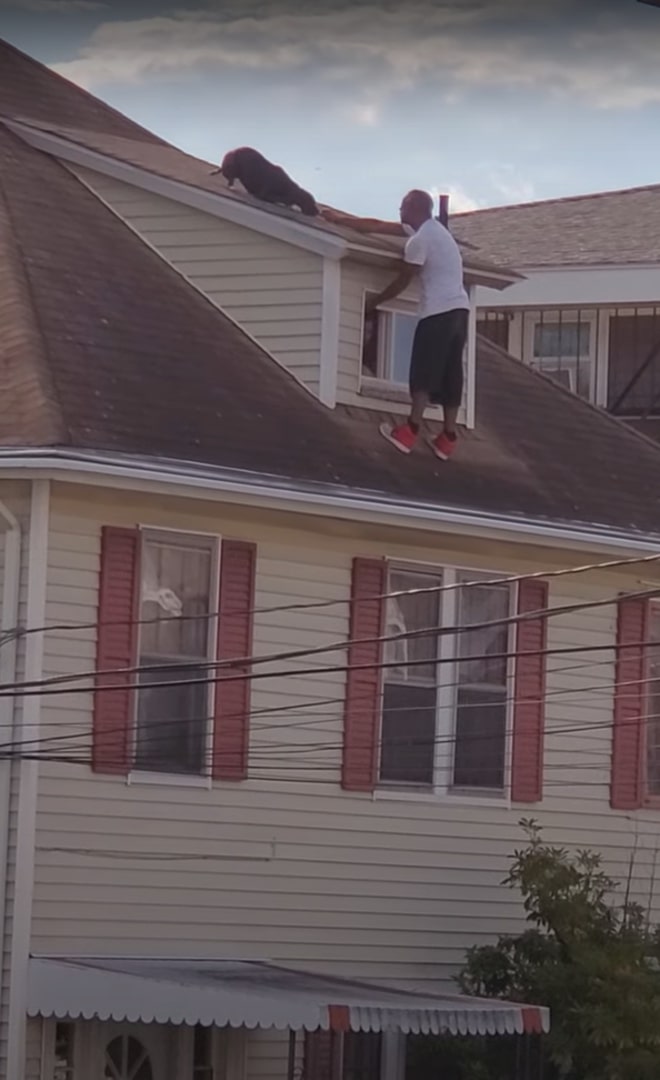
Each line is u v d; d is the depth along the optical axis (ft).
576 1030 68.18
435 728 74.43
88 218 77.46
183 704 68.54
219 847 68.85
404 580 73.92
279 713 70.38
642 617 79.97
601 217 113.19
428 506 71.87
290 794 70.59
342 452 72.69
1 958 64.28
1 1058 64.03
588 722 78.48
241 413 71.46
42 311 70.64
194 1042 69.00
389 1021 60.64
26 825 64.49
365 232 77.46
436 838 74.23
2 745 64.54
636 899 79.51
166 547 68.39
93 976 63.31
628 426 89.66
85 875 65.82
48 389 66.39
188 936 67.97
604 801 78.95
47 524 65.05
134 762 67.15
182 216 77.77
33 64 86.79
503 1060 70.64
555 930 70.90
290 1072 64.49
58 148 79.46
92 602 66.28
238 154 76.95
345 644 60.75
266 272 76.28
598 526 77.61
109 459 64.28
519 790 76.38
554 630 77.51
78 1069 66.33
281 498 68.08
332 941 71.31
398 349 77.82
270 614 70.18
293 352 75.66
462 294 75.82
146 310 74.13
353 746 72.13
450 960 74.08
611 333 105.40
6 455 63.52
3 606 65.05
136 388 69.36
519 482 78.18
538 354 106.32
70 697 65.72
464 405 80.02
